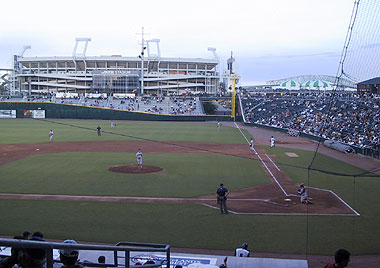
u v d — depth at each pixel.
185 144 51.03
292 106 85.00
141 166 33.50
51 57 142.50
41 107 94.25
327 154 43.53
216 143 52.66
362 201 23.08
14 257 4.79
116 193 24.50
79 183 27.08
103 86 132.88
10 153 40.72
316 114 69.56
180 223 18.92
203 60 145.88
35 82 144.12
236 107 103.31
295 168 34.25
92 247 5.56
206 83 149.62
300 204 22.36
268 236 17.20
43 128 70.50
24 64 148.12
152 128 73.31
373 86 61.19
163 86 142.88
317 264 14.23
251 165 35.72
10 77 167.12
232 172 32.09
